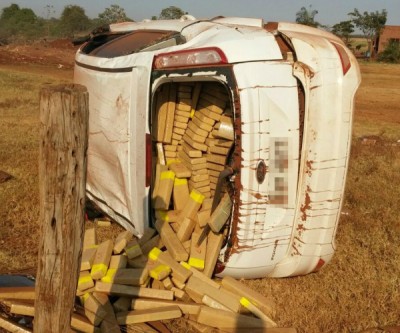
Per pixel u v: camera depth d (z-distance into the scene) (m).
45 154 2.48
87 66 5.83
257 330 3.79
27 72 25.06
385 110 19.39
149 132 4.47
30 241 5.36
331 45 4.16
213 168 4.70
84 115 2.51
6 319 3.64
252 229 4.08
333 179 4.18
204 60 4.02
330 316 4.23
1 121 11.52
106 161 5.21
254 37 4.08
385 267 5.08
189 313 3.95
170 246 4.36
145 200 4.59
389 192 7.50
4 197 6.26
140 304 3.94
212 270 4.30
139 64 4.54
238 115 3.88
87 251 4.27
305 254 4.35
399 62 48.31
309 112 4.03
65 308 2.70
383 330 4.02
